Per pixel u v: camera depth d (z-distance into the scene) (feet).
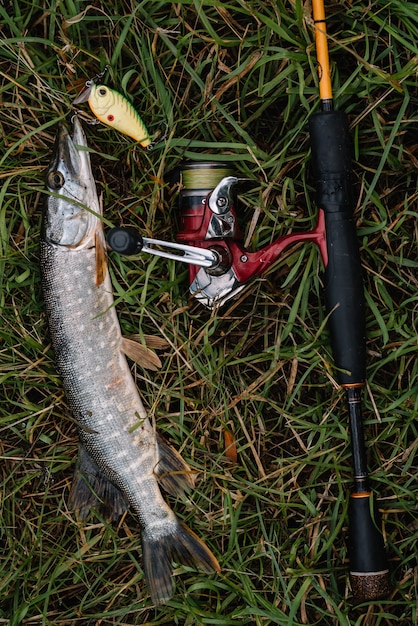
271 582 2.96
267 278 2.95
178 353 2.91
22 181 2.96
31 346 2.96
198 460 2.96
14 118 2.93
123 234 2.64
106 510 2.94
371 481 2.93
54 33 2.91
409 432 2.94
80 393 2.88
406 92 2.78
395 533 2.92
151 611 3.00
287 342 2.97
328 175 2.72
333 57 2.89
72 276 2.84
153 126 2.91
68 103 2.89
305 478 2.98
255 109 2.93
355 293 2.75
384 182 2.92
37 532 2.99
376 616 2.91
